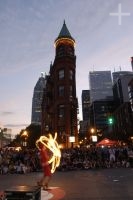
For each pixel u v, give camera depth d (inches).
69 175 697.6
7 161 876.0
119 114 4468.5
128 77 6505.9
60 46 2255.2
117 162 968.3
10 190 213.3
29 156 927.0
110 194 376.2
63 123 2055.9
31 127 3727.9
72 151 1015.0
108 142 1208.2
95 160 957.2
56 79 2193.7
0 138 4320.9
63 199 345.1
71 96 2156.7
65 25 2365.9
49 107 2487.7
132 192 390.9
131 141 3344.0
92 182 523.8
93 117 7219.5
